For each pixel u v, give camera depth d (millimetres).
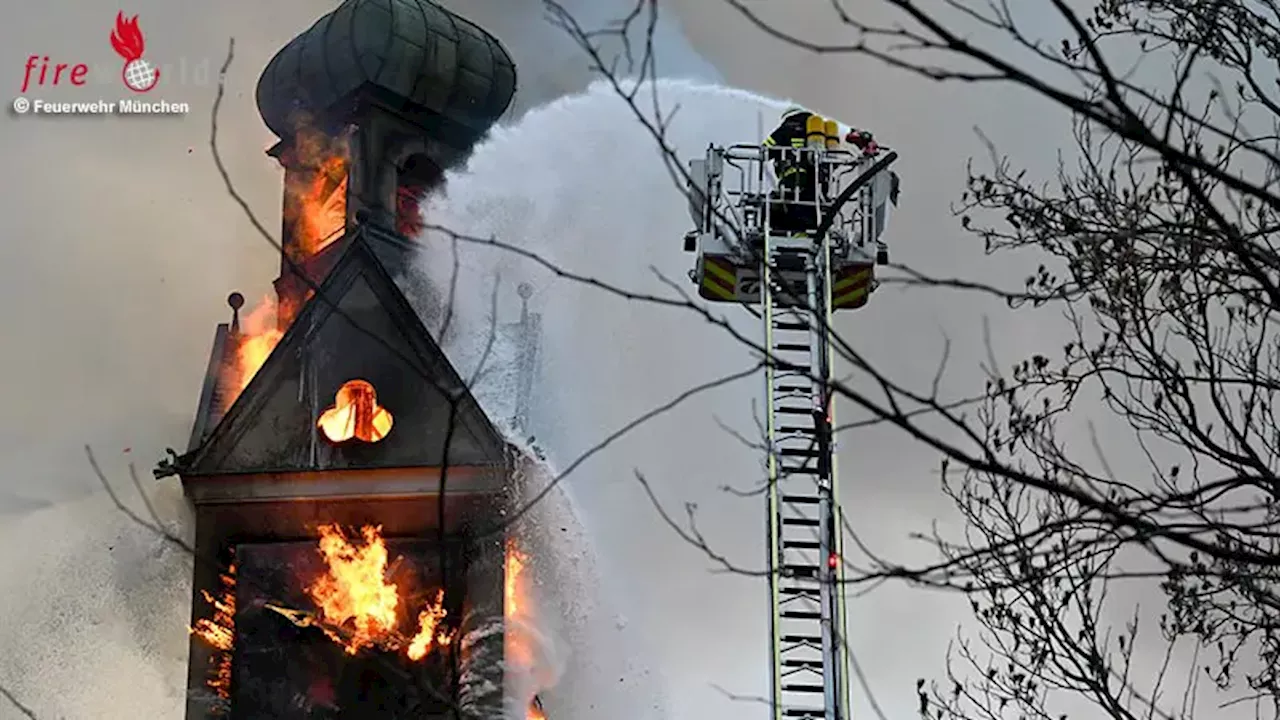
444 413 40938
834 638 21844
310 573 40188
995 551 12531
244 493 40938
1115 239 14312
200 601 40438
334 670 39312
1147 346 15812
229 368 43938
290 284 45188
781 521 22781
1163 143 10875
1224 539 14195
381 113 46156
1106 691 17719
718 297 26594
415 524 40031
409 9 47156
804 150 27781
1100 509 11469
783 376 24250
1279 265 12227
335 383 41531
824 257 26781
